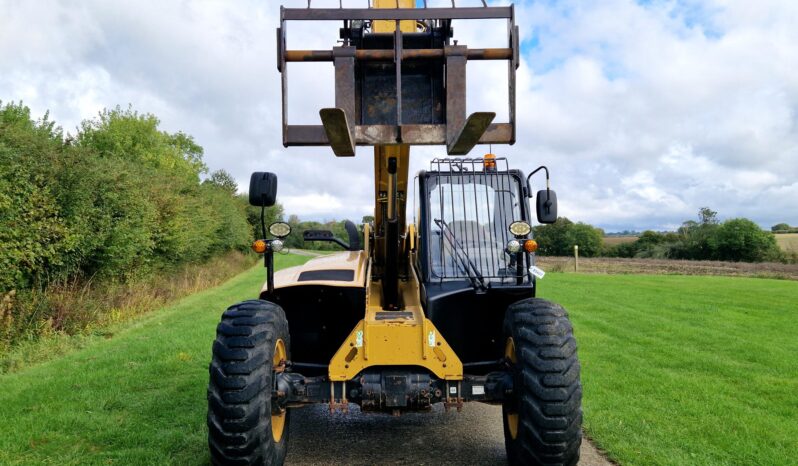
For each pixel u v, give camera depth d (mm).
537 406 3791
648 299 16328
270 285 4574
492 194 5340
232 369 3705
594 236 49312
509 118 3639
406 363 4121
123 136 38531
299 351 5102
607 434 5227
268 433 3779
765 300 16078
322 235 6320
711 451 4844
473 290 4797
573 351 3908
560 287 20094
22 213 9727
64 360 8359
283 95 3572
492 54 3654
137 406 5980
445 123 3809
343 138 3213
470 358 4895
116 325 11969
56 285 11203
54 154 10906
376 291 5523
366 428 5641
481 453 4945
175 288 18719
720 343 9742
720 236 44375
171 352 8797
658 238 51906
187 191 24875
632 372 7672
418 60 3811
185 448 4832
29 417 5480
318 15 3580
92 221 12453
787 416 5945
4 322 9180
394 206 4801
